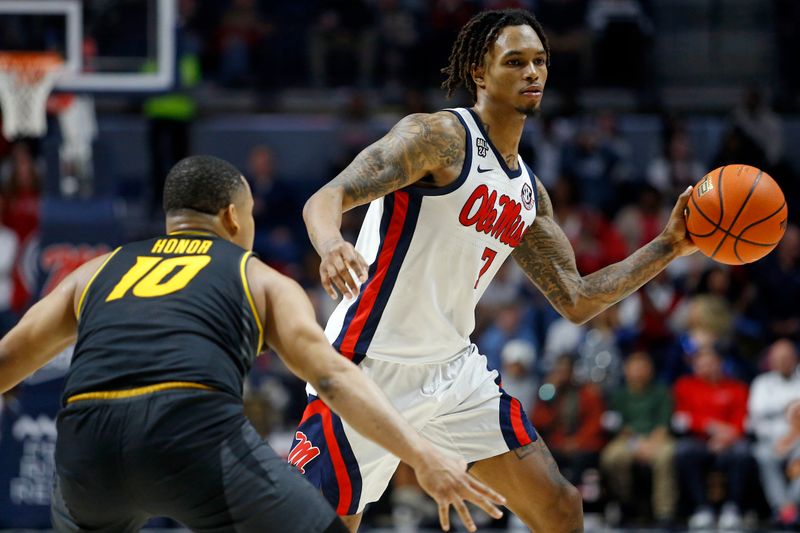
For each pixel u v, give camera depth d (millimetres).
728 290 13234
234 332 3895
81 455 3758
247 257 4074
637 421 11195
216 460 3701
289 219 15547
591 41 18094
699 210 5328
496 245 5207
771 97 18234
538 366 12344
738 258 5328
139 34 12445
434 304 5125
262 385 11648
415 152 4820
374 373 5145
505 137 5148
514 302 12812
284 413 11656
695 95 18422
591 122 16844
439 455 3707
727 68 19375
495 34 5090
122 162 17094
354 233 14062
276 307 3953
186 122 15672
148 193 16016
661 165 16125
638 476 11078
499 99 5082
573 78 18000
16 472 10719
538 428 11367
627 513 11055
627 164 16609
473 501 3668
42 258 11219
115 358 3801
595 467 11125
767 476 10969
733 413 11273
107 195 12562
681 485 11047
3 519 10680
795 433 10859
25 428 10758
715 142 17547
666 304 13242
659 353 12516
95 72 12352
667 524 10938
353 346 5129
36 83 12242
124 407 3715
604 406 11414
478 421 5238
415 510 10875
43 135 13844
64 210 11297
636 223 14391
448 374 5234
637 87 18203
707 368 11367
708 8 19656
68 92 12312
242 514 3725
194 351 3791
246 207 4336
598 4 18406
